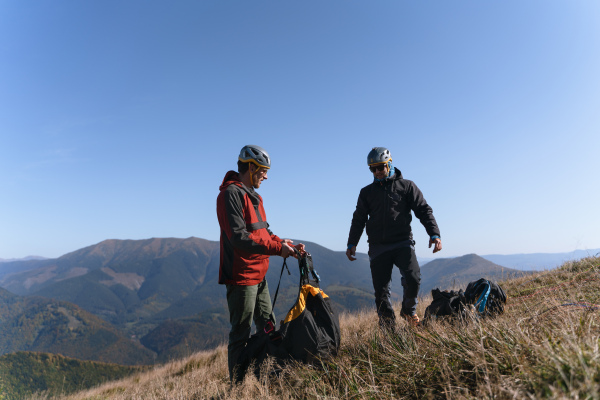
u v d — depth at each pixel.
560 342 1.70
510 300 3.95
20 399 6.94
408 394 1.98
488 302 3.34
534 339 1.90
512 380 1.60
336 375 2.54
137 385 7.88
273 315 3.48
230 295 3.16
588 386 1.25
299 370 2.72
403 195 4.07
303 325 2.88
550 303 2.65
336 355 2.89
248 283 3.12
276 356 2.90
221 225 3.16
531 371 1.58
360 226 4.28
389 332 3.05
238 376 3.04
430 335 2.55
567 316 2.08
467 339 2.17
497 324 2.28
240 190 3.17
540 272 5.67
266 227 3.38
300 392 2.48
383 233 4.02
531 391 1.46
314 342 2.84
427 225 3.96
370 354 2.73
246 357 3.03
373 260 4.11
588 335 1.69
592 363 1.40
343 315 6.27
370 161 4.11
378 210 4.07
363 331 3.99
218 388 3.29
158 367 10.50
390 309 3.92
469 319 2.68
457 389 1.74
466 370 1.83
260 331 3.16
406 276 3.90
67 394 8.58
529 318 2.33
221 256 3.23
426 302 5.46
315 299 2.99
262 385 2.69
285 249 3.04
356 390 2.18
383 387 2.10
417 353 2.34
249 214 3.18
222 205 3.13
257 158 3.30
